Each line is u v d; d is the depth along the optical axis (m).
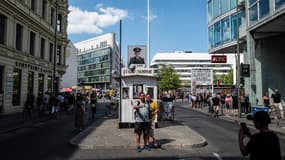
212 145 10.45
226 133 13.52
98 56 119.69
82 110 14.81
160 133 12.73
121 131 13.50
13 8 24.19
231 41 30.06
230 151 9.37
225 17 31.27
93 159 8.22
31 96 21.36
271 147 3.63
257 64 24.58
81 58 131.88
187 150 9.57
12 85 24.36
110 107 24.48
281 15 18.14
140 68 14.95
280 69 24.88
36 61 30.31
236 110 29.42
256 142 3.69
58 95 26.83
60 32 38.69
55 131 14.49
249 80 24.86
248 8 23.62
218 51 34.16
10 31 24.08
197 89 44.91
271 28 22.06
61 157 8.48
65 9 39.88
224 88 45.09
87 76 126.81
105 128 14.65
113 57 115.50
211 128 15.43
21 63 26.36
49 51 35.03
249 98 24.09
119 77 15.48
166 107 19.16
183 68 139.12
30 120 19.45
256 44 24.94
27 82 27.97
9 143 10.90
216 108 23.47
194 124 17.41
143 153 9.09
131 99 14.80
